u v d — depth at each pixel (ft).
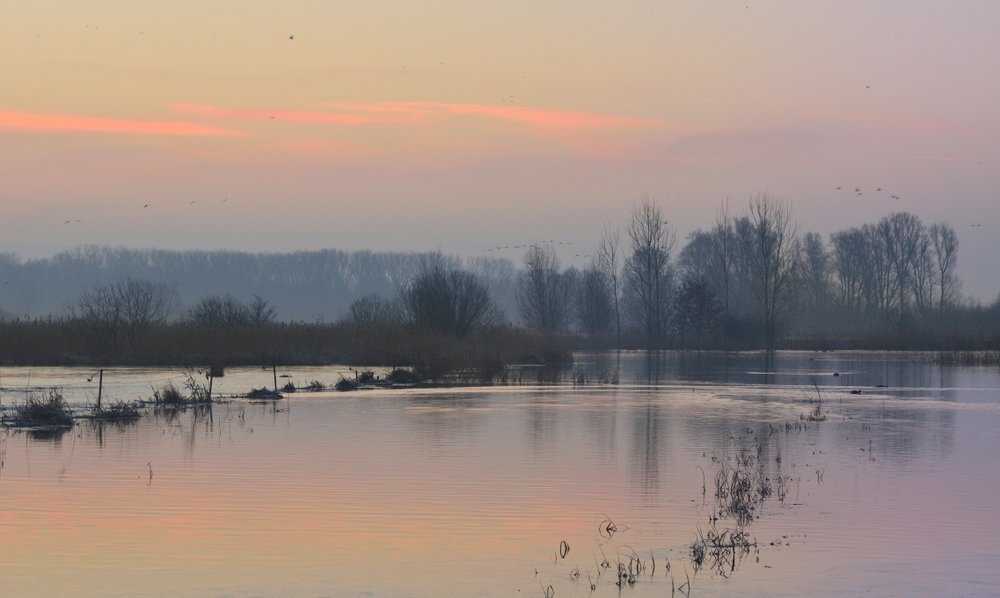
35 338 244.42
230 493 84.64
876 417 146.61
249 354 251.19
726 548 68.23
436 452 107.55
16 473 92.94
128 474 92.79
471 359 241.55
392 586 59.57
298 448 109.70
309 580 60.59
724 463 102.06
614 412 150.10
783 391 193.57
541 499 83.30
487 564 64.18
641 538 70.95
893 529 73.72
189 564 63.57
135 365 239.50
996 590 59.16
